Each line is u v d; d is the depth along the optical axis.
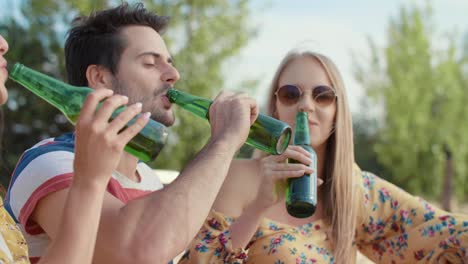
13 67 1.58
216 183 1.42
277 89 2.56
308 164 2.02
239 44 14.45
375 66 19.78
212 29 14.34
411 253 2.45
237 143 1.52
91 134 1.19
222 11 14.59
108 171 1.21
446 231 2.38
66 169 1.52
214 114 1.59
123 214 1.36
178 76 1.86
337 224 2.44
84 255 1.19
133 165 1.86
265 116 1.78
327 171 2.50
